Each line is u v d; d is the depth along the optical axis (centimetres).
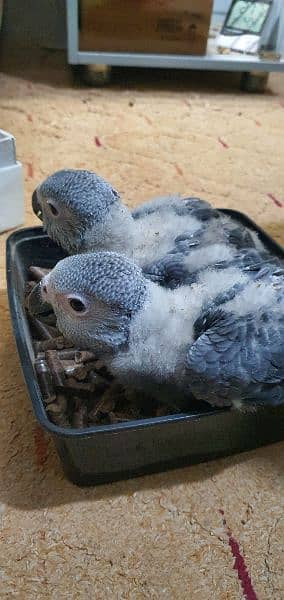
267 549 23
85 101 61
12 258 30
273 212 45
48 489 25
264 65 66
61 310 25
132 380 25
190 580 22
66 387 27
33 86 63
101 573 22
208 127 57
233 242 30
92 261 24
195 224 30
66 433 21
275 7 67
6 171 37
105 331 24
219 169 50
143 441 23
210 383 22
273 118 61
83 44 63
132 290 23
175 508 24
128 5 61
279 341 23
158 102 62
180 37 64
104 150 51
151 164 50
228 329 23
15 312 26
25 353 24
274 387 23
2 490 24
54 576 22
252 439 26
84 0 60
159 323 23
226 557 23
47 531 23
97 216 28
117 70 69
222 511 24
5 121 54
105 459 24
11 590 21
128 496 25
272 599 22
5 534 23
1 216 39
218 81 70
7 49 72
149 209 31
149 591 22
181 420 23
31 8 73
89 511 24
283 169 51
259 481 26
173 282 26
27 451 26
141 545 23
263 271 26
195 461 26
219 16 76
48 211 30
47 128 54
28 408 28
